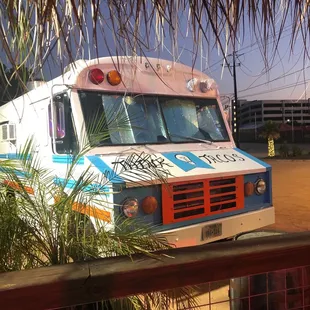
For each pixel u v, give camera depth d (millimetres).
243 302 2334
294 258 1619
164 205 3910
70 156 3891
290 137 46188
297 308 2133
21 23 985
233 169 4531
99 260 1485
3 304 1259
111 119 4129
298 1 1285
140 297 2057
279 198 10555
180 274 1460
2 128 6426
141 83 4609
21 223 2318
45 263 2270
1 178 2453
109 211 3289
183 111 5070
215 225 4273
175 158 4398
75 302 1344
